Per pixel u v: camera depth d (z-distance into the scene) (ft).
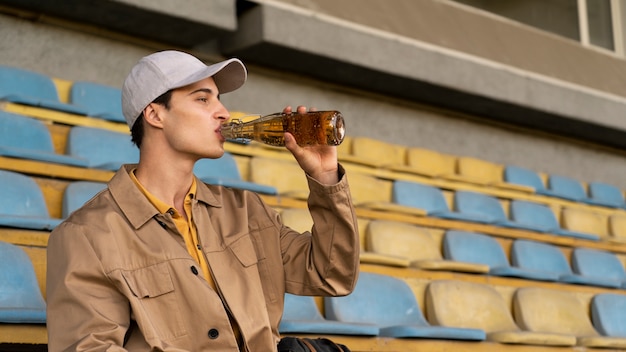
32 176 10.94
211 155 6.26
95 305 5.58
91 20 16.49
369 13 19.27
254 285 6.22
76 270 5.66
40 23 16.28
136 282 5.79
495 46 22.00
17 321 7.30
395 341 10.35
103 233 5.82
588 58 24.45
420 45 20.03
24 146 12.00
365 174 17.21
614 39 25.98
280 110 19.47
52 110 13.14
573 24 25.09
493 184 19.75
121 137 13.17
